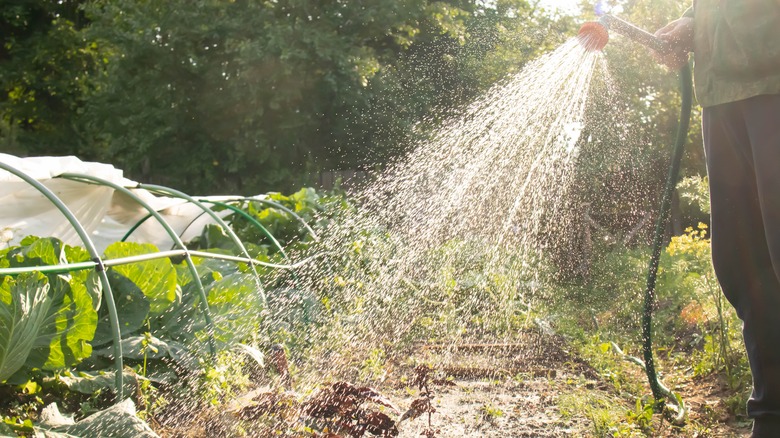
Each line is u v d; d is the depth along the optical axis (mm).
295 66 13398
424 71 15102
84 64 19969
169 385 3869
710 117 2736
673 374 4527
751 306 2762
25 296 3234
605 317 6660
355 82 13719
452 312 6184
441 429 3506
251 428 3254
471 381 4613
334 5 14406
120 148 14773
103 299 4004
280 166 14594
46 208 5184
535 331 6262
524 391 4312
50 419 2963
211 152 14594
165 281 4277
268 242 7227
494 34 15578
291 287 5379
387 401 3172
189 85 14500
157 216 4312
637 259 7902
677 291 6055
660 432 3488
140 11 14430
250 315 4488
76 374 3627
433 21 15133
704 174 10898
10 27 19656
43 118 19938
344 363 4672
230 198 6613
